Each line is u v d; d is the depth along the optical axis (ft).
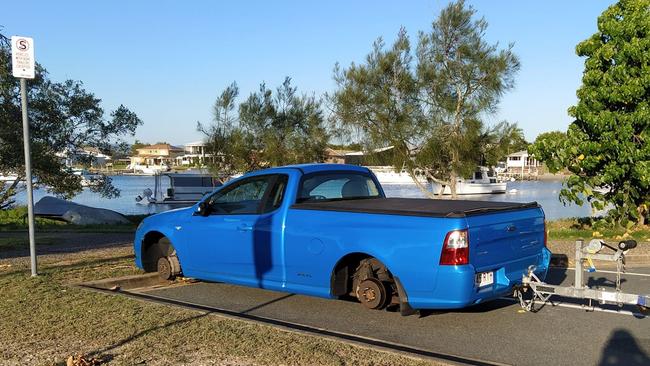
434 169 76.74
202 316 20.17
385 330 19.92
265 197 23.98
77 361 15.49
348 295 22.57
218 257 25.16
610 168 46.50
